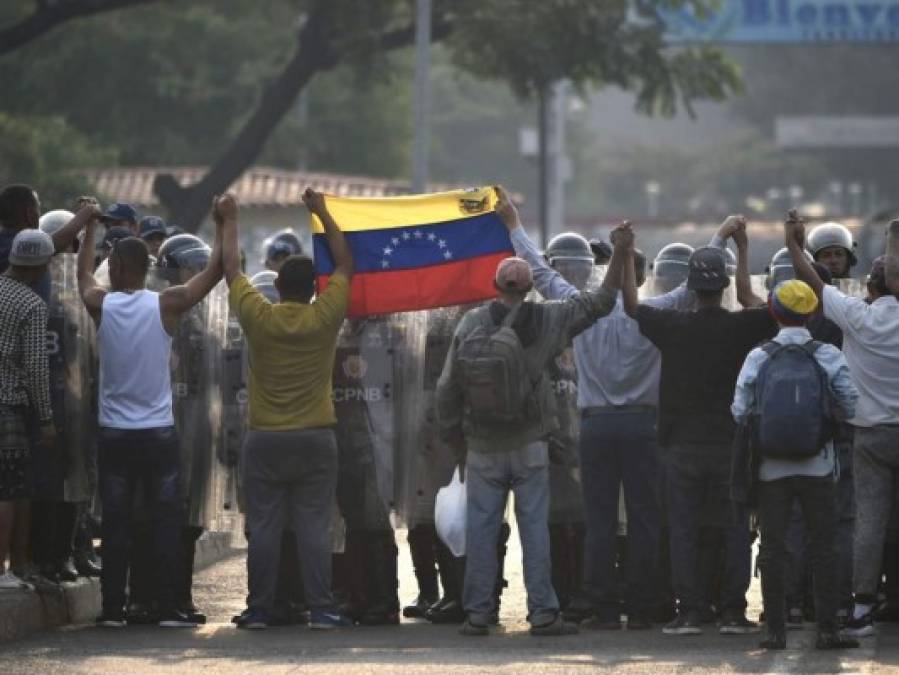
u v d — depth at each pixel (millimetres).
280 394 33562
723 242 34000
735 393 31609
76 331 35500
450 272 35719
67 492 35500
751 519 36188
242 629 34188
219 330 36375
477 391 32469
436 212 35812
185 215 98625
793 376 30734
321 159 168375
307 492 33969
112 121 140875
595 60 99688
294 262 33656
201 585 42312
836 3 162500
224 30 146875
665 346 32781
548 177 166625
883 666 29375
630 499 34125
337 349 35750
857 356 33688
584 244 36250
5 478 33094
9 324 32969
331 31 100500
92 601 36656
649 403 34000
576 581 36125
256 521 34000
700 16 108062
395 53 166750
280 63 143250
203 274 34094
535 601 33344
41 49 130000
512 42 98500
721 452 32688
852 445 33875
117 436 33750
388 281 35656
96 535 40719
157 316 33875
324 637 33188
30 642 32438
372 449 35531
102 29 138000
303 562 34062
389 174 172000
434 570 36625
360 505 35406
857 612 33562
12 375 33062
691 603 33188
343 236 34531
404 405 36094
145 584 35031
